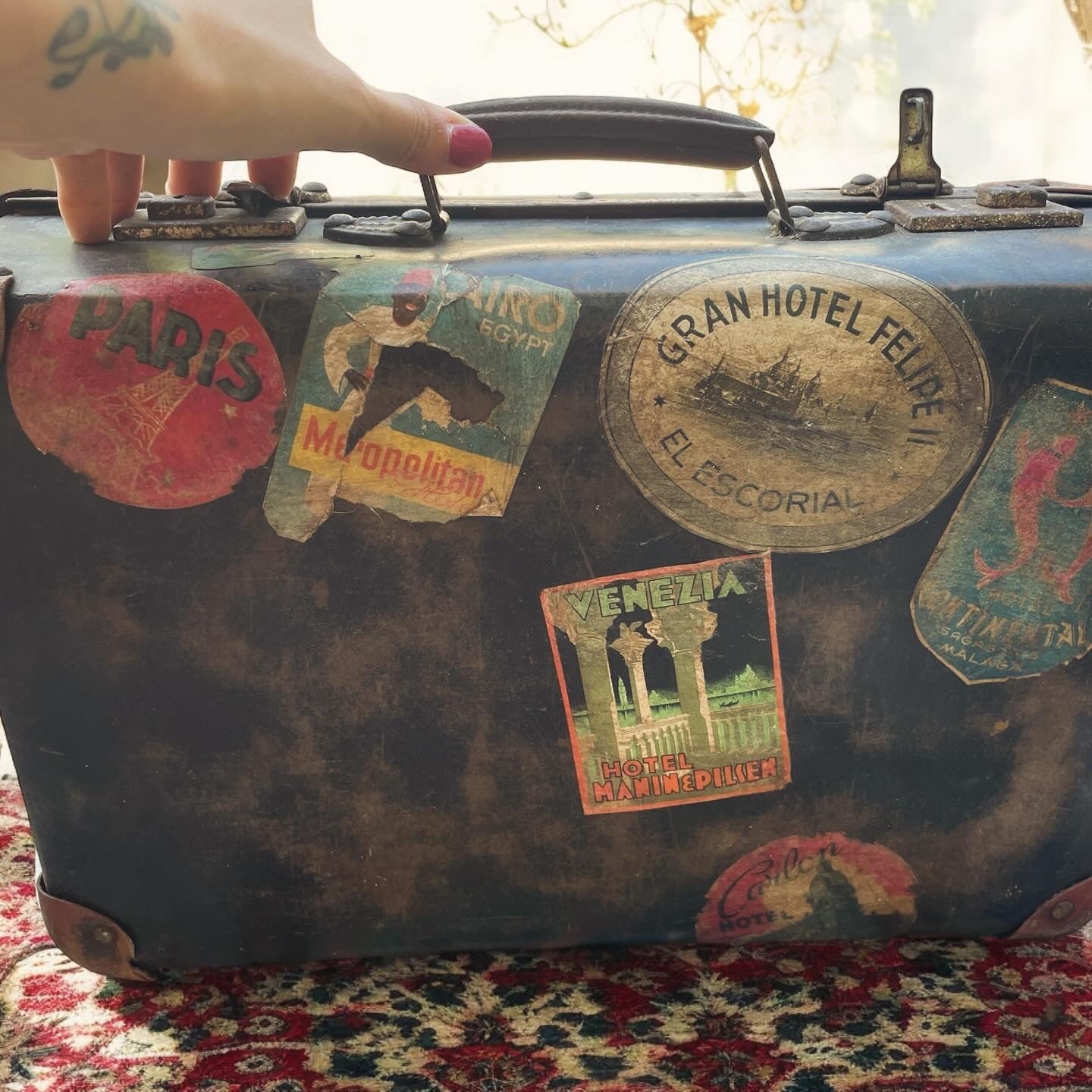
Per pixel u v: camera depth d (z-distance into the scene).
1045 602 0.72
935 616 0.73
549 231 0.76
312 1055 0.75
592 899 0.80
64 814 0.76
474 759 0.75
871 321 0.67
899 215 0.77
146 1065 0.74
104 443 0.67
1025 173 2.37
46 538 0.69
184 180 0.79
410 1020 0.78
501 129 0.76
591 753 0.75
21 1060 0.74
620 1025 0.77
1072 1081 0.72
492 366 0.67
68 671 0.72
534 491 0.69
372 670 0.73
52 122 0.49
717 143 0.77
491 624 0.72
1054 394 0.68
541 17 2.33
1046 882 0.81
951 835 0.79
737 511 0.70
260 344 0.66
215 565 0.70
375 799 0.76
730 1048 0.75
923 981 0.81
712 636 0.73
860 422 0.68
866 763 0.77
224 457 0.68
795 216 0.77
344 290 0.66
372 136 0.62
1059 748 0.77
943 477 0.69
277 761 0.75
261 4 0.56
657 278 0.67
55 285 0.66
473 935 0.81
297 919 0.80
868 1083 0.72
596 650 0.73
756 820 0.78
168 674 0.72
